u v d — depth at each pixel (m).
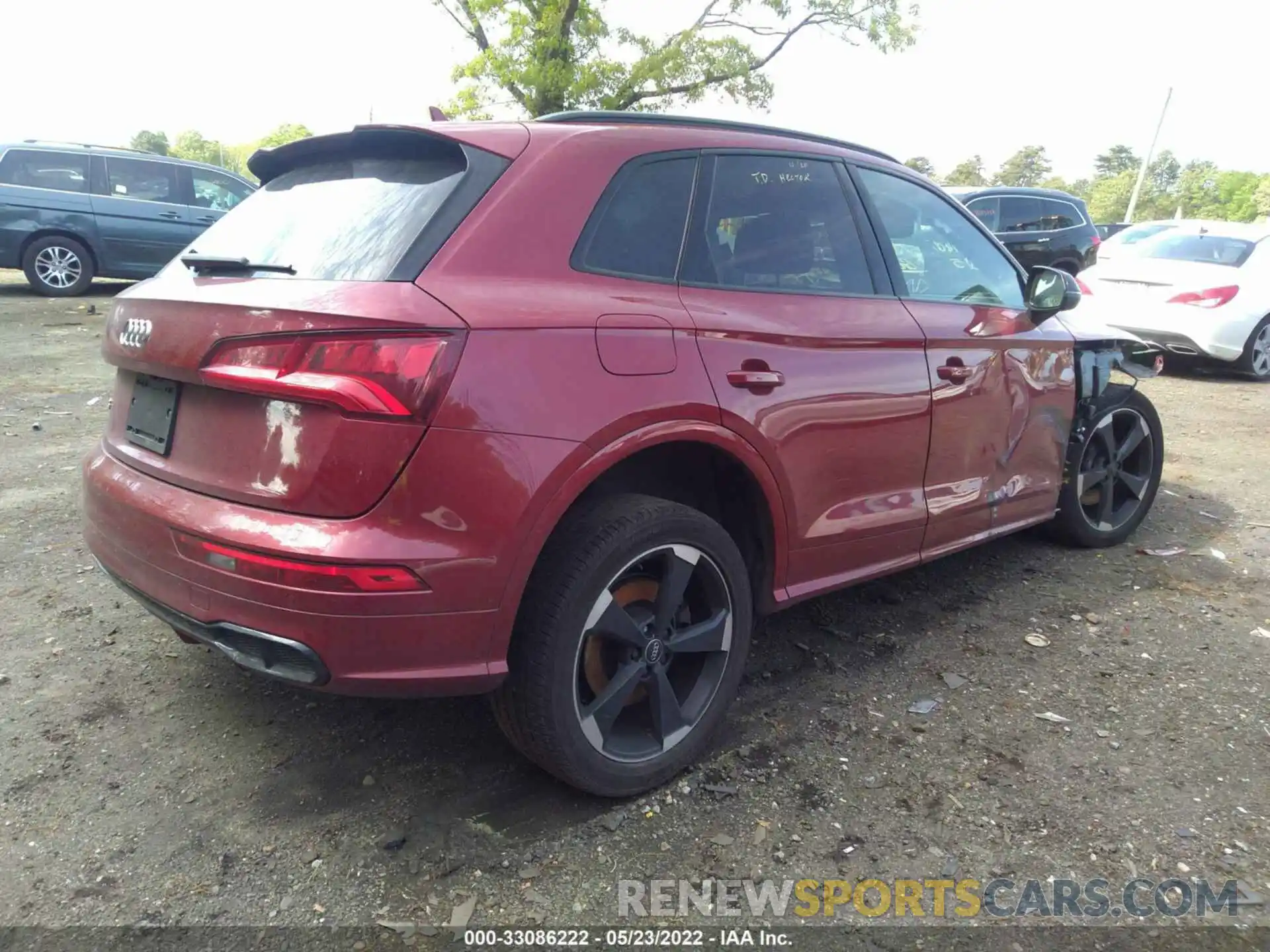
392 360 1.91
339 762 2.57
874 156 3.31
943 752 2.70
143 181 12.06
